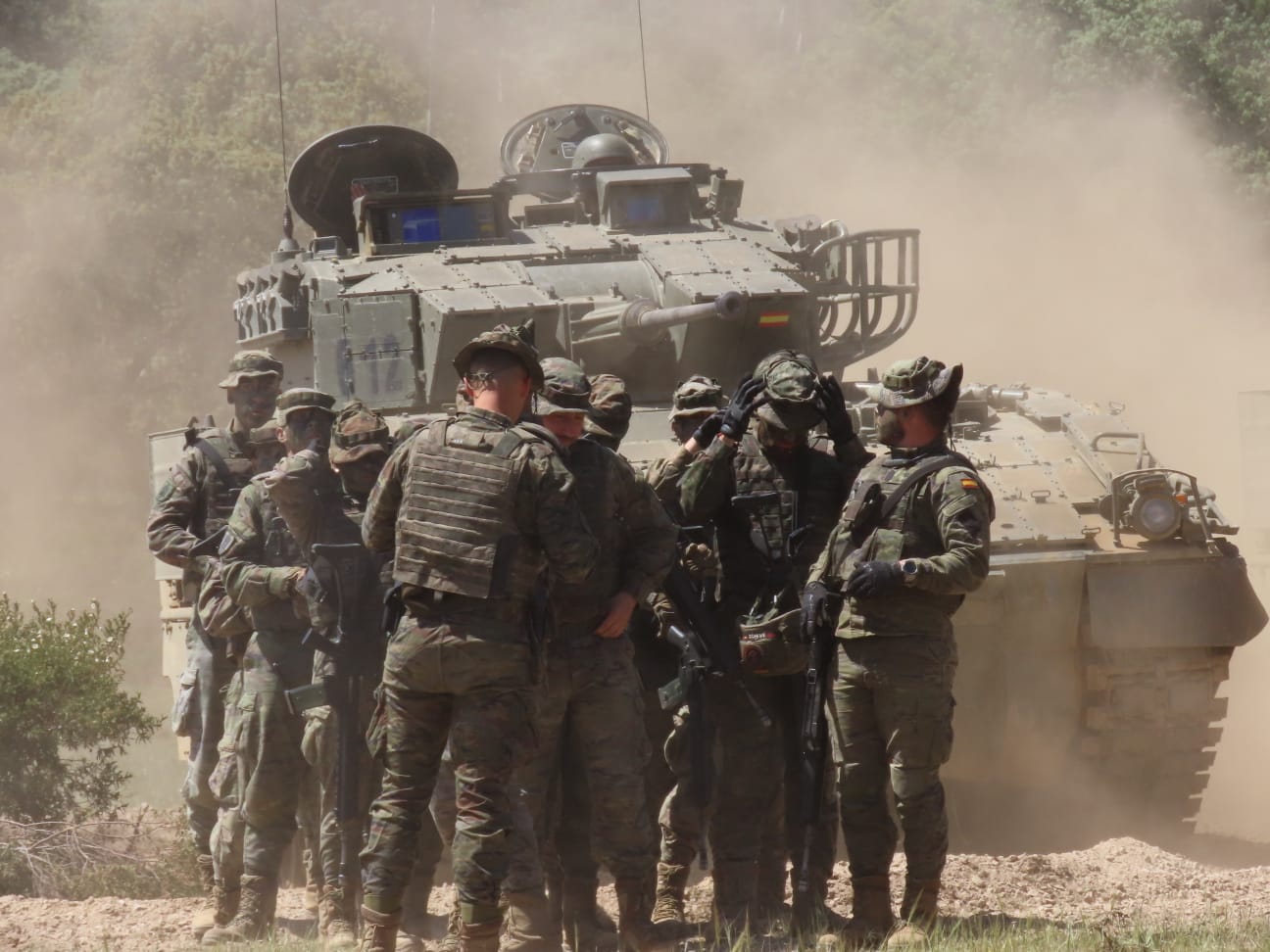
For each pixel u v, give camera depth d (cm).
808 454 2269
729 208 4341
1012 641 3141
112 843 3541
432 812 2084
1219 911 2253
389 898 1848
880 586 2005
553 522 1809
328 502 2208
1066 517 3183
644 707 2216
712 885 2369
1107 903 2359
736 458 2262
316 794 2548
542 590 1833
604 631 2038
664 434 3456
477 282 3703
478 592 1778
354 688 2166
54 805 3741
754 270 3859
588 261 3941
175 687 3841
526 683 1806
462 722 1798
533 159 4497
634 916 2052
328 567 2177
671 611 2291
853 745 2094
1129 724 3197
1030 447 3394
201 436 2741
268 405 2739
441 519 1800
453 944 2077
